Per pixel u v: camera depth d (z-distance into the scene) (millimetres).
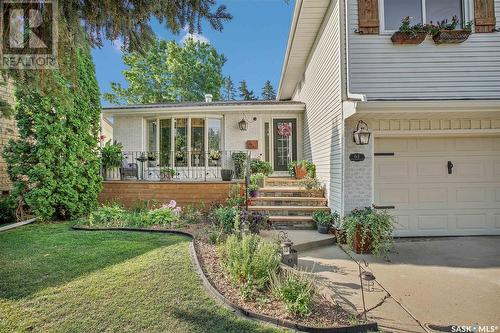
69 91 4551
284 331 2516
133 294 3078
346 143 5973
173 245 4707
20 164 6773
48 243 4898
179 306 2867
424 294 3426
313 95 9148
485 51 5980
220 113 11125
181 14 3412
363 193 5957
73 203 7234
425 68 5941
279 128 11297
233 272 3305
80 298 2990
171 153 10953
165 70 24641
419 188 6234
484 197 6250
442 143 6250
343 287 3602
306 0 6754
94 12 3283
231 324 2594
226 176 8836
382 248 5062
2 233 5703
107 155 9117
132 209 7660
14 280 3395
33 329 2494
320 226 6180
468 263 4562
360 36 5965
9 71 3293
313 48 9008
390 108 5102
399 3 6086
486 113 5398
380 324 2752
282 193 7773
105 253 4320
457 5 6121
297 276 3322
